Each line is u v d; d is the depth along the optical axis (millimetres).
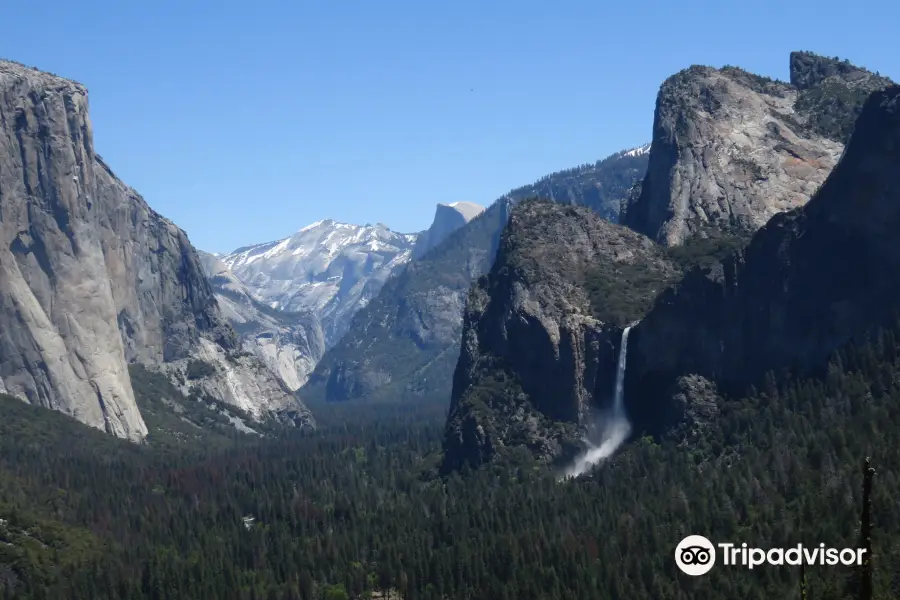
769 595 182500
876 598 170500
